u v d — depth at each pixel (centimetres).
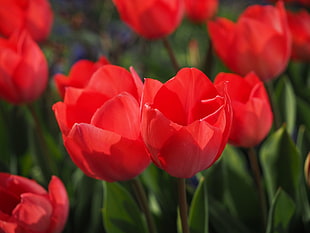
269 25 89
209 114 65
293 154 86
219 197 95
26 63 86
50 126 110
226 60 89
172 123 63
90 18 165
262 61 87
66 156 101
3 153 105
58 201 74
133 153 67
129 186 92
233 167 92
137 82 68
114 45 161
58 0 159
